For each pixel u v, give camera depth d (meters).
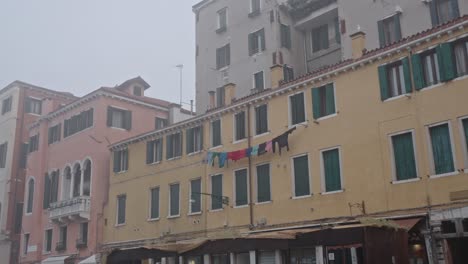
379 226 15.32
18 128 44.38
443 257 17.86
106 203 34.34
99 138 35.00
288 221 23.05
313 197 22.30
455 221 17.62
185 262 27.00
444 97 18.73
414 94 19.58
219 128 27.61
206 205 27.27
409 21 25.48
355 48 22.06
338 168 21.72
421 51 19.62
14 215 42.78
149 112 38.41
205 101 35.91
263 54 32.69
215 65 35.84
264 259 22.92
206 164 27.73
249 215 24.83
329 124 22.30
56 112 39.50
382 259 15.05
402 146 19.77
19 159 43.91
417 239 19.02
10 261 41.72
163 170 30.47
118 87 39.88
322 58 31.88
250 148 24.84
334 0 30.38
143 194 31.45
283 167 23.81
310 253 21.16
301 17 32.75
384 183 19.91
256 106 25.77
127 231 31.91
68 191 37.31
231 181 26.16
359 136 21.09
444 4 24.53
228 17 35.88
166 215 29.56
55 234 36.69
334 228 15.44
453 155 18.19
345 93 21.94
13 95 45.06
